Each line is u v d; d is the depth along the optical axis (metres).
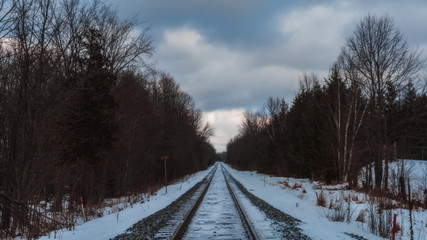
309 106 37.72
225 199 16.70
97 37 16.98
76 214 13.64
